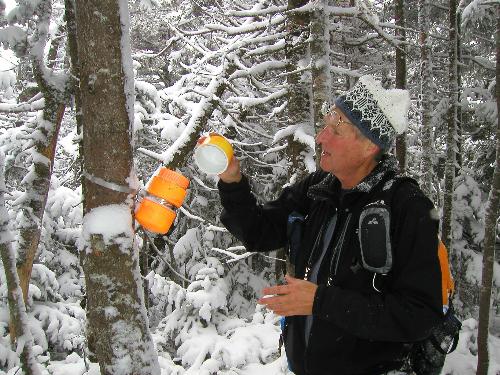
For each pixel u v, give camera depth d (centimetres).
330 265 169
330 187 184
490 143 965
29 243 386
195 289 695
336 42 662
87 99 189
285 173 871
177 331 653
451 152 804
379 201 157
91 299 200
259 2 678
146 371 204
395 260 152
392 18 1071
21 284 390
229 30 629
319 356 167
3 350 425
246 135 817
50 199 682
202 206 916
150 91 704
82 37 186
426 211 153
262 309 687
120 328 198
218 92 676
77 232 722
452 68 805
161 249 864
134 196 201
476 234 891
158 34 1248
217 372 509
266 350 561
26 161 656
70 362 456
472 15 723
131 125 197
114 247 193
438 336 160
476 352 599
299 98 589
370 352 161
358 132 168
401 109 169
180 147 665
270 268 1056
